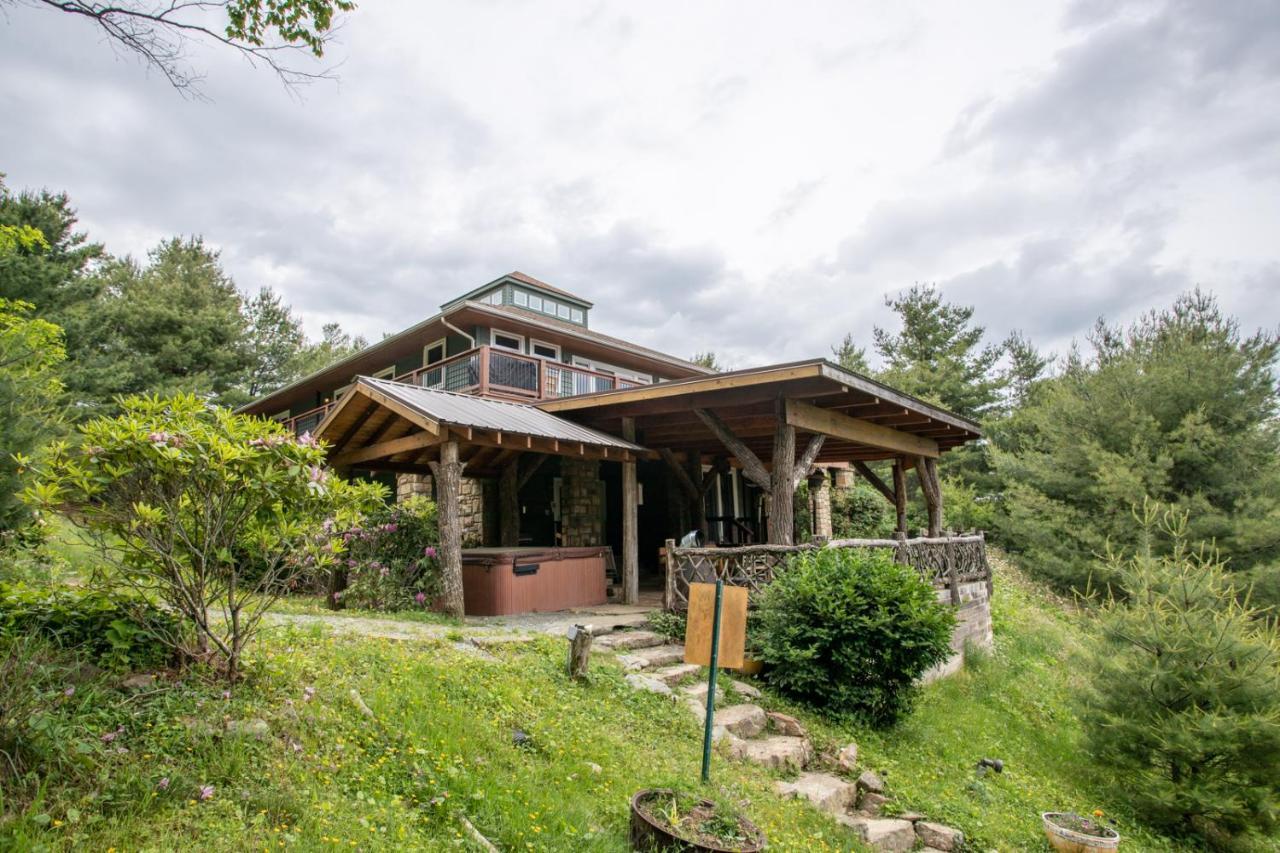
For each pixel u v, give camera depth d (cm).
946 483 2533
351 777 351
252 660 445
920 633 691
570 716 504
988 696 987
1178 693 754
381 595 920
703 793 410
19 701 305
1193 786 721
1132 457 1784
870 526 2148
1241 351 1795
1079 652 856
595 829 356
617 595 1148
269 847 275
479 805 354
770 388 941
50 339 946
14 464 526
